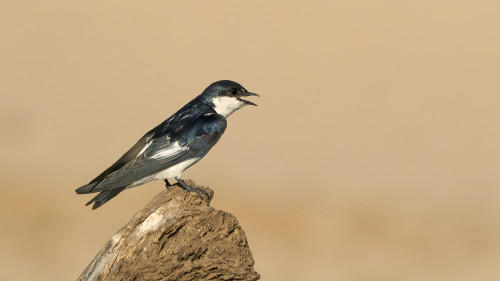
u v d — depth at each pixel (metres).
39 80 43.38
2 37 49.22
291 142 35.56
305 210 27.03
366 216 26.64
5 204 25.91
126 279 8.50
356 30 52.09
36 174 29.59
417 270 22.00
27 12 53.28
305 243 23.94
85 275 8.83
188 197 9.04
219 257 8.67
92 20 53.72
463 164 32.94
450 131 37.31
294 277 21.25
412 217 26.56
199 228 8.67
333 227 25.36
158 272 8.51
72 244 22.98
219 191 28.61
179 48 51.41
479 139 36.19
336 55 49.25
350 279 21.22
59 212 25.62
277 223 25.64
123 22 54.22
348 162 33.31
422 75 45.16
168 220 8.81
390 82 44.31
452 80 44.19
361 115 39.78
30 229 24.03
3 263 21.48
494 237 24.70
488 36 50.34
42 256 22.09
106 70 46.62
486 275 21.83
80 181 29.75
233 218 8.73
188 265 8.57
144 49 50.50
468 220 26.34
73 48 49.25
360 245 23.98
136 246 8.62
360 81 44.84
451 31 50.88
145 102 42.59
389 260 22.80
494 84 43.62
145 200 26.48
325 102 41.59
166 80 46.50
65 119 37.59
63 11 54.41
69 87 42.81
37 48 48.34
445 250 23.67
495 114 39.47
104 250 8.84
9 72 43.94
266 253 22.97
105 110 40.09
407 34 51.19
